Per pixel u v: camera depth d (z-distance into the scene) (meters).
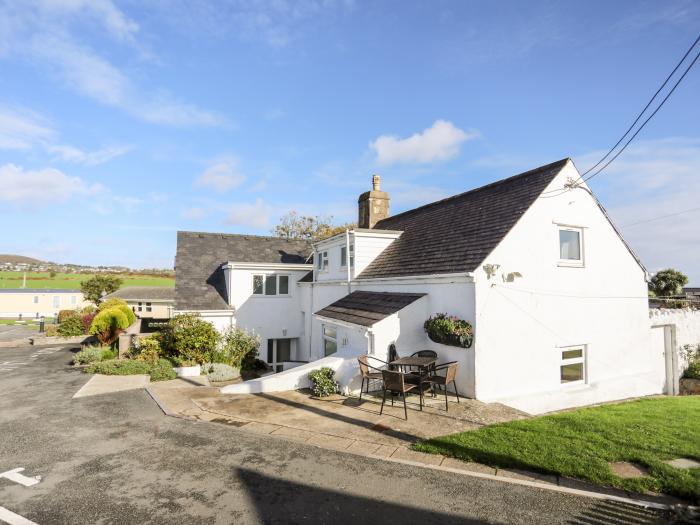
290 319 21.14
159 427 8.50
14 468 6.61
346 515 5.11
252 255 23.38
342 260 17.58
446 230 14.16
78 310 33.62
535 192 11.81
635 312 13.62
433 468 6.32
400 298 12.62
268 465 6.56
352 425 8.36
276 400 10.35
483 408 9.38
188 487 5.89
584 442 7.12
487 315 10.46
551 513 5.03
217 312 19.14
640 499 5.29
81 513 5.25
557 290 11.85
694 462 6.34
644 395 13.60
